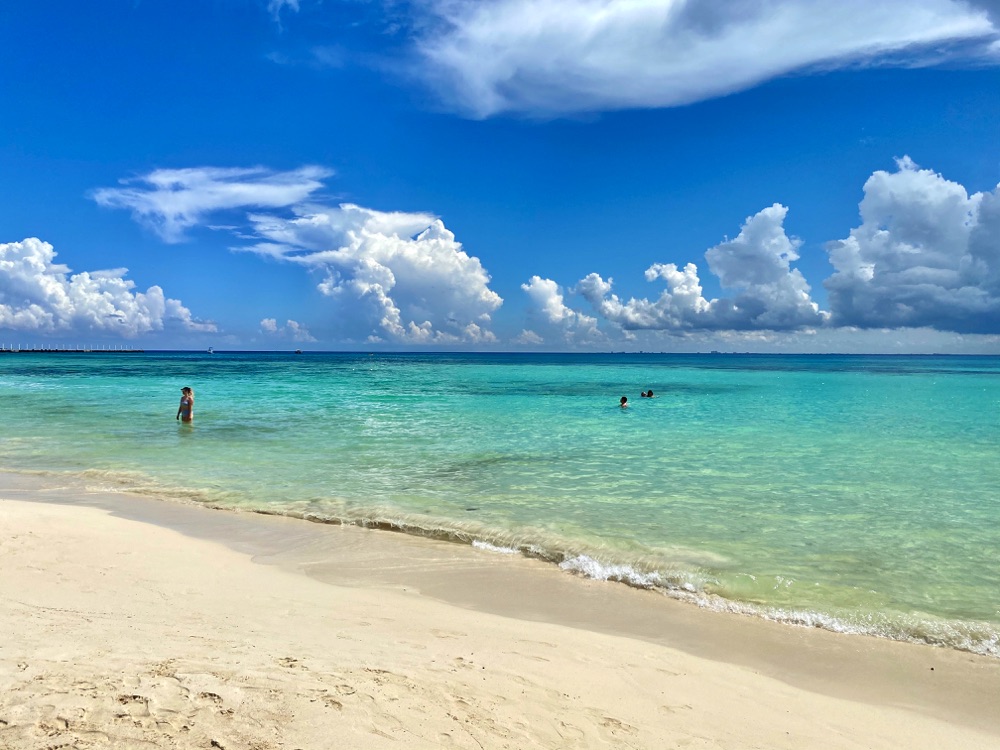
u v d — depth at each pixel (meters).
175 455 16.27
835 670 5.56
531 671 4.96
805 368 105.81
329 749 3.43
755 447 18.22
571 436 20.42
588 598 7.20
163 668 4.26
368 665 4.72
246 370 81.69
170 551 8.21
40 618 5.28
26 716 3.44
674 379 64.75
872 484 13.25
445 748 3.60
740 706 4.72
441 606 6.74
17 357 172.75
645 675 5.14
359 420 24.81
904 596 7.32
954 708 4.95
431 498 11.78
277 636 5.29
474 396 39.03
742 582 7.70
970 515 10.84
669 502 11.59
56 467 14.58
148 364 104.62
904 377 70.69
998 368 108.62
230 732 3.49
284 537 9.41
